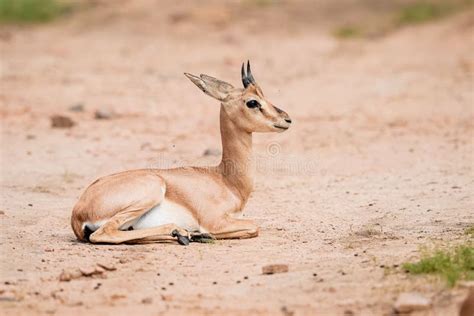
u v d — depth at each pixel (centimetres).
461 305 1409
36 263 1709
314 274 1596
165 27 5772
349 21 5928
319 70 4572
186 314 1420
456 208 2125
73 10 6253
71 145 3047
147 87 4144
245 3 6397
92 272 1622
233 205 1898
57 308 1462
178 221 1867
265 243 1848
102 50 5150
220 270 1650
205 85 1903
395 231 1923
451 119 3369
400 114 3519
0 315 1434
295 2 6475
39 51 5091
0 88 4059
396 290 1484
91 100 3838
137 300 1491
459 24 5409
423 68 4444
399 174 2584
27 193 2406
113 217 1823
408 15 5788
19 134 3219
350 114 3556
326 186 2473
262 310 1427
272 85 4212
